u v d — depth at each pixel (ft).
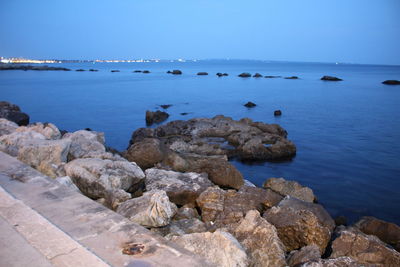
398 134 76.07
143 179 28.40
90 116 101.55
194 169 38.27
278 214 22.74
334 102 135.64
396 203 38.32
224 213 24.08
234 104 129.39
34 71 407.44
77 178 24.99
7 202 14.75
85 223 12.85
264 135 63.52
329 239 21.30
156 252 10.84
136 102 133.28
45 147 27.40
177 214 23.43
